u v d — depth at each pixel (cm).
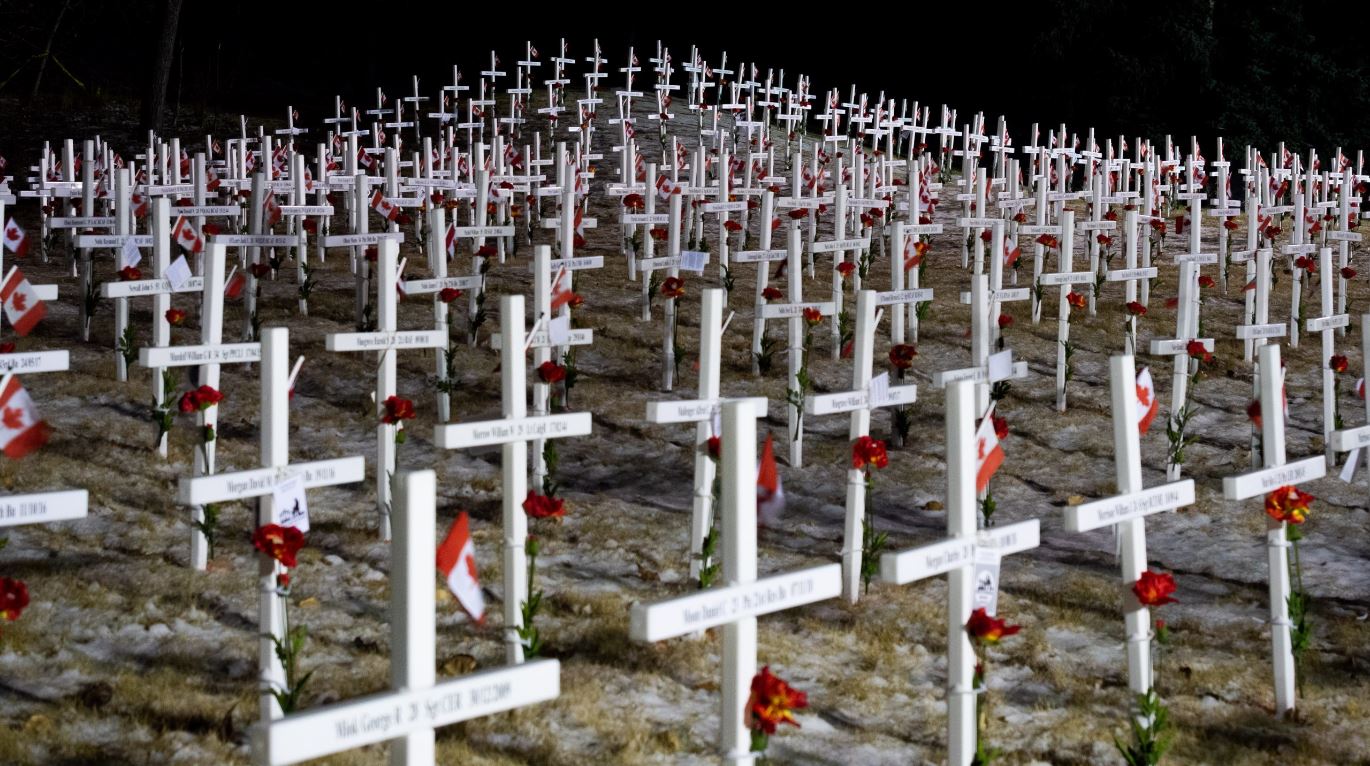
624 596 794
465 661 687
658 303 1531
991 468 590
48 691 639
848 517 805
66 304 1442
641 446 1097
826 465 1070
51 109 3247
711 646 738
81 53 3900
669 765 617
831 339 1349
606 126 2959
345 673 676
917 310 1385
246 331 1270
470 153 2023
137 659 682
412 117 3503
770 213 1298
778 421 1162
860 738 654
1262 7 3909
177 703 632
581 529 905
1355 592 866
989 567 568
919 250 1352
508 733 628
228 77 3778
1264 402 702
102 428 1044
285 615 611
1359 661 765
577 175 2053
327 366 1240
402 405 840
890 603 808
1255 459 1107
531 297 1534
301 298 1423
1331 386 1123
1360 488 1063
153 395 995
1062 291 1231
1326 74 3841
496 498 957
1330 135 3872
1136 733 616
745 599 480
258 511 618
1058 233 1477
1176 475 1066
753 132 2930
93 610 728
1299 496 682
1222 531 966
